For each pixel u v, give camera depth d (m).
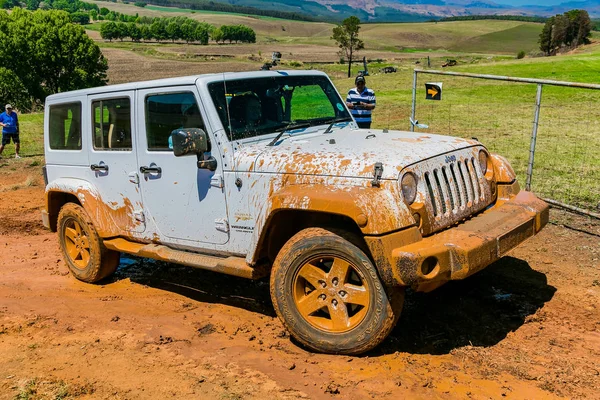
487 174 4.89
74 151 6.05
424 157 4.16
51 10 62.91
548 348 4.25
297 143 4.71
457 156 4.48
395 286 3.84
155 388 3.90
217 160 4.70
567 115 18.80
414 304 5.10
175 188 5.06
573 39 100.25
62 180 6.18
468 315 4.85
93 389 3.92
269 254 4.62
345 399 3.66
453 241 3.87
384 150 4.21
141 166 5.30
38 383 4.02
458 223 4.34
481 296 5.22
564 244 6.57
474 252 3.81
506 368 3.97
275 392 3.77
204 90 4.72
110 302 5.68
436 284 3.91
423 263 3.71
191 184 4.93
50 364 4.33
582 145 13.16
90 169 5.88
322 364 4.13
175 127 4.98
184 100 4.87
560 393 3.64
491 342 4.38
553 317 4.77
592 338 4.39
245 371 4.08
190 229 5.04
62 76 62.59
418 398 3.63
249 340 4.63
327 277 4.17
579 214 7.66
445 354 4.21
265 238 4.53
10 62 59.31
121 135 5.48
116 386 3.95
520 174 10.20
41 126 25.30
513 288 5.39
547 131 15.48
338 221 4.27
